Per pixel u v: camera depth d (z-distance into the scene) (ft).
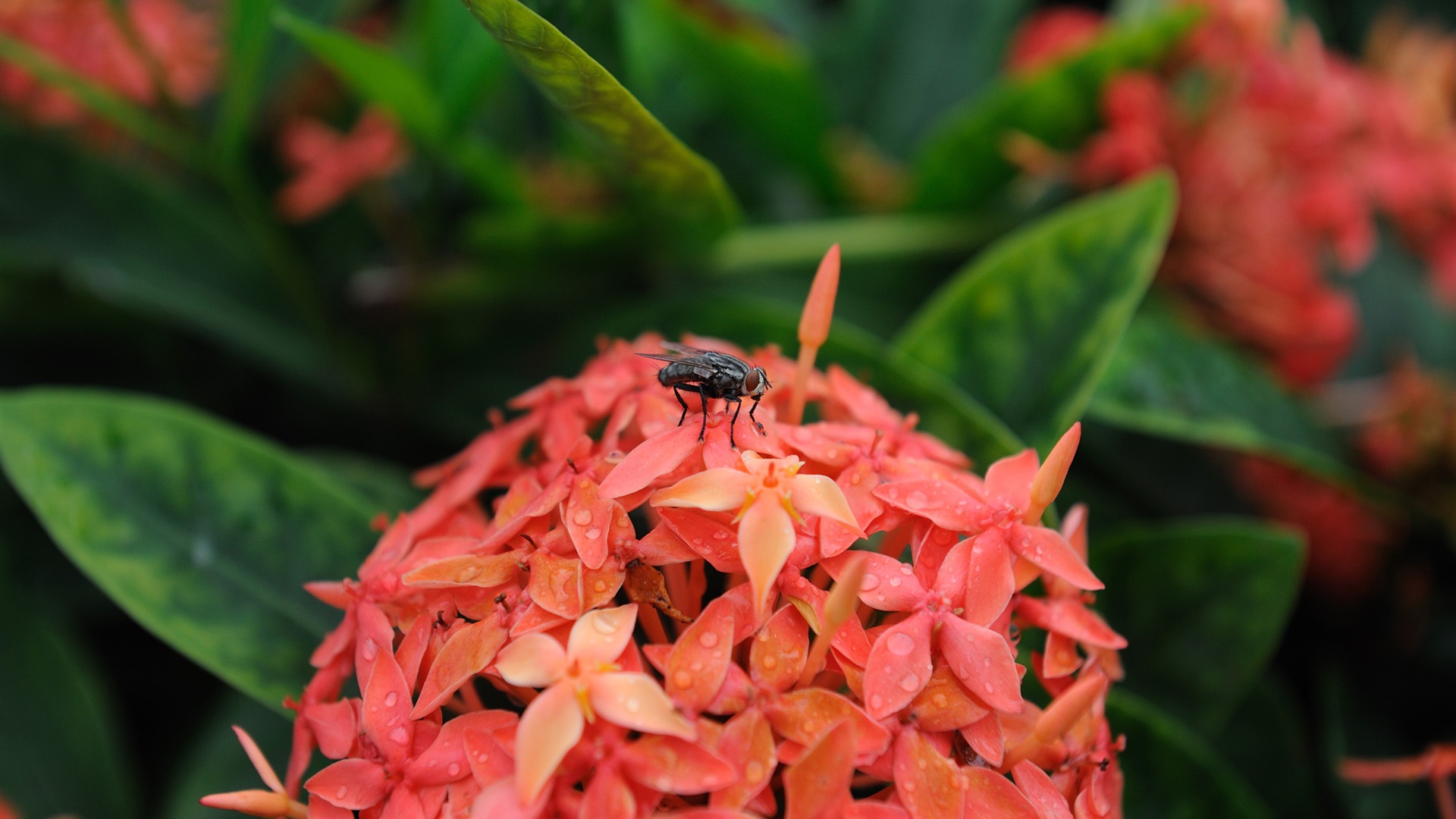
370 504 0.88
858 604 0.74
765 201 1.07
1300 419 0.96
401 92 0.89
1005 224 0.99
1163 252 0.99
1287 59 0.99
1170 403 0.91
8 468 0.81
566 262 0.97
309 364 0.97
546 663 0.70
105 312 0.97
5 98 0.96
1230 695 0.87
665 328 0.94
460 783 0.71
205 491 0.84
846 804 0.69
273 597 0.83
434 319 0.98
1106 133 0.97
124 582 0.82
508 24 0.75
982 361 0.88
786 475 0.72
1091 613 0.75
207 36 0.99
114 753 0.90
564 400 0.78
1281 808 0.91
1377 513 0.97
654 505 0.72
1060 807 0.72
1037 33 1.07
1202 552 0.87
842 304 0.99
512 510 0.75
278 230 0.94
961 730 0.72
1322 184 0.98
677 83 1.03
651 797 0.69
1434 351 1.08
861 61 1.13
